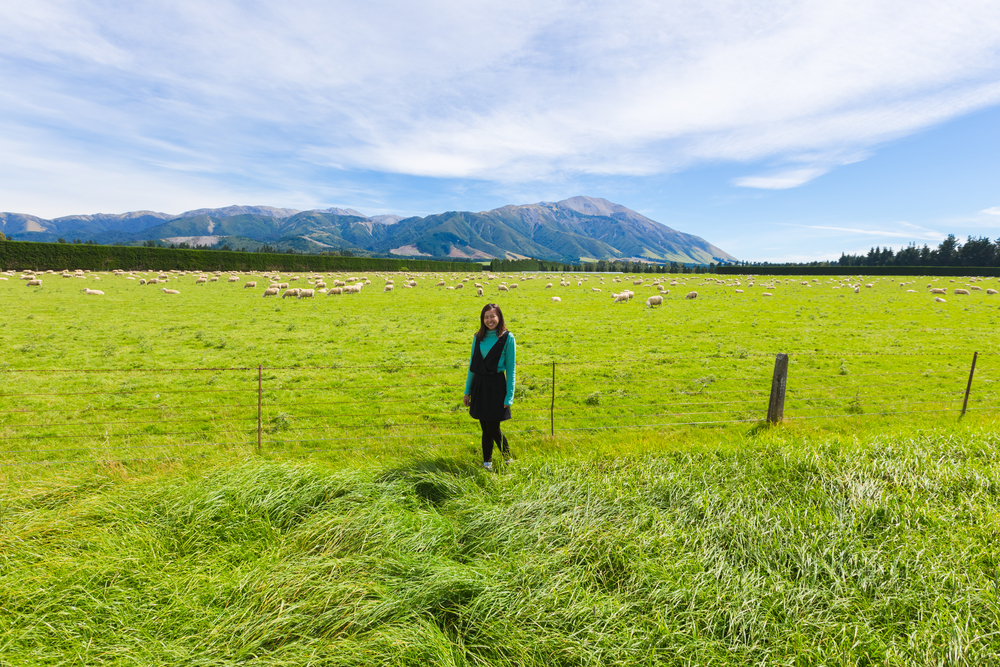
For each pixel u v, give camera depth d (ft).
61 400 29.35
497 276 238.27
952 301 102.47
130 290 106.63
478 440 23.93
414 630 9.35
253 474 14.98
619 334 58.70
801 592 10.89
